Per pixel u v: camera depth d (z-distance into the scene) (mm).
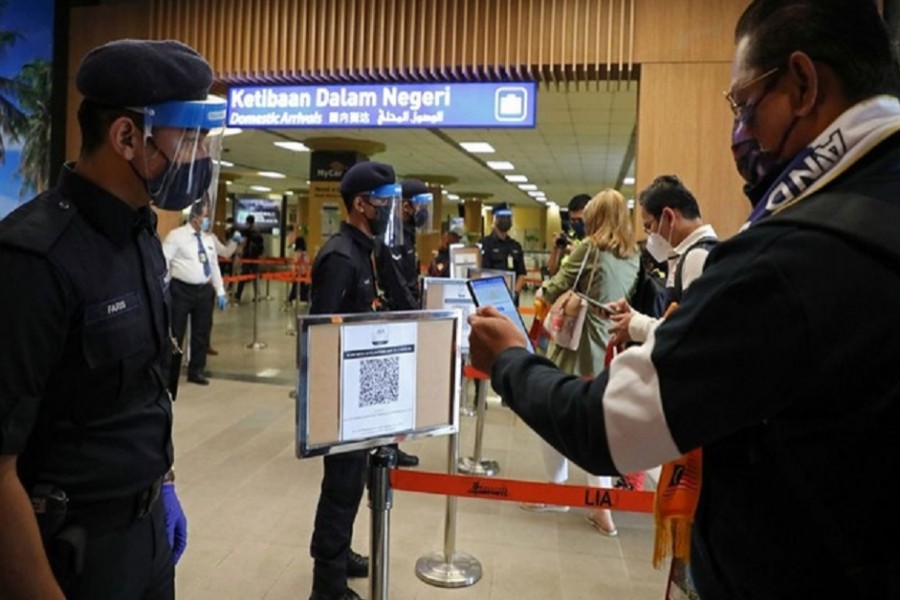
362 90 5023
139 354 1187
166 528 1372
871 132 786
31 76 5742
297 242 14602
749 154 917
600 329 3111
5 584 984
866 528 731
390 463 1830
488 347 1066
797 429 745
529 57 4844
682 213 2652
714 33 4609
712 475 876
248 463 3875
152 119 1112
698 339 747
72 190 1128
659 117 4676
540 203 28438
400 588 2617
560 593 2627
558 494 2135
